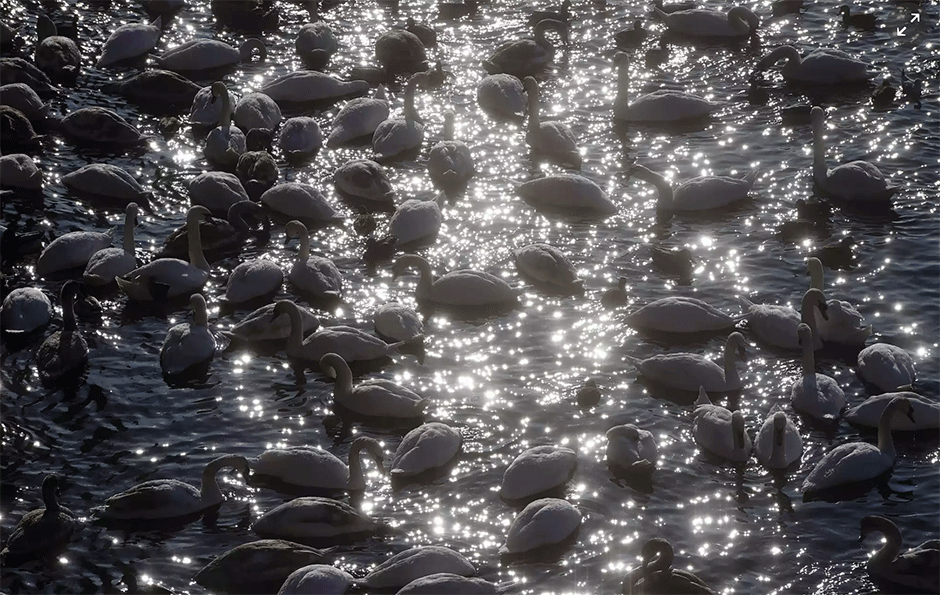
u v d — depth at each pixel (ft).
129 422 95.81
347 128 138.92
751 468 89.92
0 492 88.53
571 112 144.56
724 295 111.14
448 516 86.17
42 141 138.51
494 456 91.97
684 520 85.25
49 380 100.37
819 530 84.07
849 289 110.83
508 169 133.18
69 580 80.89
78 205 126.11
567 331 106.63
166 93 147.84
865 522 80.53
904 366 98.17
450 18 168.66
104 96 148.77
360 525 84.28
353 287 113.29
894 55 153.17
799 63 148.15
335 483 88.58
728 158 133.90
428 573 78.95
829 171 126.11
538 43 155.33
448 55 158.51
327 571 78.38
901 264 114.01
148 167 133.80
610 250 118.52
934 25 159.63
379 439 94.07
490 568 81.25
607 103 146.41
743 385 98.94
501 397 98.43
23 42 159.94
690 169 132.05
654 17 167.02
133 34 157.17
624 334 106.01
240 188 126.11
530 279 114.32
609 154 135.95
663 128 140.67
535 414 96.37
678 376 98.53
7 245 117.60
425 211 120.98
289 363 102.83
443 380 100.63
